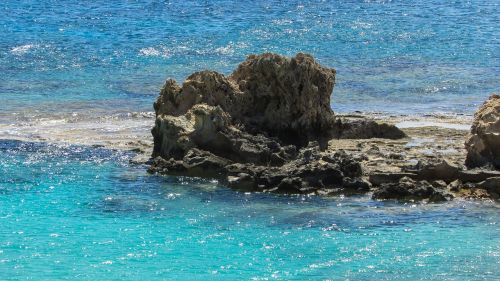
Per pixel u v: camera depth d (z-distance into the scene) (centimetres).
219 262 3756
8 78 7775
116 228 4131
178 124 5053
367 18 11219
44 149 5388
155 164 4978
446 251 3841
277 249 3881
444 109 6750
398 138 5594
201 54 8950
